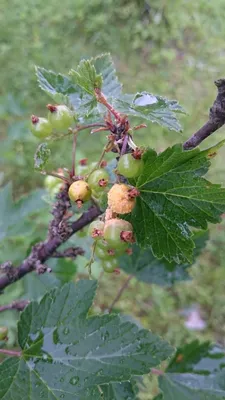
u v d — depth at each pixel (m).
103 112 0.10
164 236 0.10
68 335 0.11
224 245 0.33
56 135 0.11
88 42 0.44
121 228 0.10
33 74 0.40
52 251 0.12
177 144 0.09
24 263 0.13
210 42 0.45
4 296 0.22
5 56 0.41
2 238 0.17
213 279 0.31
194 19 0.46
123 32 0.44
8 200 0.17
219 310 0.30
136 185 0.10
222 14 0.47
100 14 0.45
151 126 0.37
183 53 0.44
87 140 0.35
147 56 0.44
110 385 0.12
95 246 0.11
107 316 0.11
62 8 0.45
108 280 0.31
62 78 0.12
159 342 0.10
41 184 0.34
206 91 0.41
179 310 0.30
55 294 0.11
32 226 0.17
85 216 0.12
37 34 0.42
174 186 0.10
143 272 0.15
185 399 0.13
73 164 0.11
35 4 0.45
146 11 0.46
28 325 0.11
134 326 0.10
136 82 0.41
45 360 0.11
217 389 0.13
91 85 0.09
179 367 0.13
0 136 0.36
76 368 0.10
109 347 0.10
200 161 0.09
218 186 0.09
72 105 0.12
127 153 0.10
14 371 0.11
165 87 0.41
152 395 0.25
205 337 0.29
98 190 0.10
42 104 0.39
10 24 0.43
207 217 0.10
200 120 0.39
